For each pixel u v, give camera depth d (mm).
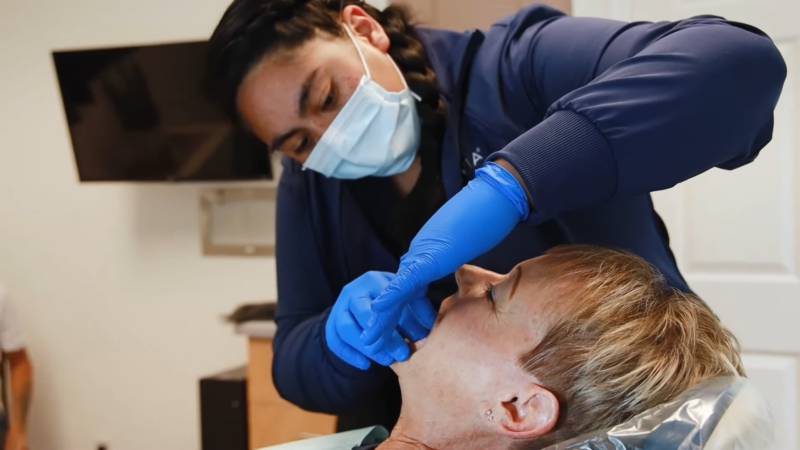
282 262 1069
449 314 746
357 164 930
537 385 672
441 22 1863
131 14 2348
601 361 651
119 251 2469
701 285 1769
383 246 1012
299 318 1042
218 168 2170
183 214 2383
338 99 870
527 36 860
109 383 2529
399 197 1011
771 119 671
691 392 620
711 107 605
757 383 1740
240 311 1999
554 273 723
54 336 2574
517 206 605
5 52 2514
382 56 908
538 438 665
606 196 622
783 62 666
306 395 959
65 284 2543
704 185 1742
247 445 1913
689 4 1699
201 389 1955
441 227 622
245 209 2309
